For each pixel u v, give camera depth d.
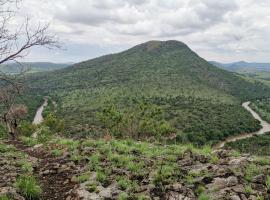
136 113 70.75
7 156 16.09
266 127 164.38
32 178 12.58
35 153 17.84
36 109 186.62
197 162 14.41
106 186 12.08
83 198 10.97
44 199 11.43
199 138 115.69
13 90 15.59
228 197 10.60
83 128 120.44
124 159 14.79
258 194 10.81
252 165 13.04
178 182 12.09
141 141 20.95
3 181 12.27
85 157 15.43
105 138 22.25
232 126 147.00
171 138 66.06
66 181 12.86
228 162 13.84
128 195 11.10
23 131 48.78
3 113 30.86
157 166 13.77
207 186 11.70
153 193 11.32
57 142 19.80
